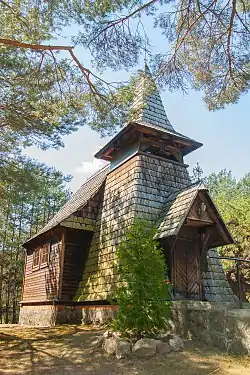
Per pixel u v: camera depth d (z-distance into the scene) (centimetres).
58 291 1238
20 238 2753
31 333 935
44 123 1016
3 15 841
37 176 1171
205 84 908
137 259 703
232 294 1126
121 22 782
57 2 752
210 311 683
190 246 1068
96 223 1331
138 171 1177
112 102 930
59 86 916
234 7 745
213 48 841
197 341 684
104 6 743
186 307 736
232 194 3209
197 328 700
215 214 1005
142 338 643
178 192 1117
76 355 639
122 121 970
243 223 1738
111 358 606
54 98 941
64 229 1300
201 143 1309
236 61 847
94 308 1115
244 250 1697
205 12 775
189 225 1032
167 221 1008
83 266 1301
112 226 1202
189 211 973
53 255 1377
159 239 973
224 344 641
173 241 944
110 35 794
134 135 1262
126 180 1225
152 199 1148
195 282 1027
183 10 779
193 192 1008
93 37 796
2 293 2822
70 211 1491
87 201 1354
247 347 605
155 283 688
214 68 873
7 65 879
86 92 927
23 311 1622
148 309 665
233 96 920
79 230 1308
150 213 1113
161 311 675
